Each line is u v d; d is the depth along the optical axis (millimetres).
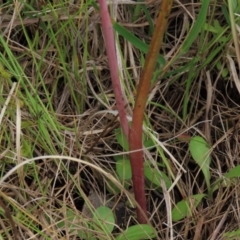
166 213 733
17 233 699
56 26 766
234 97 782
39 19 755
